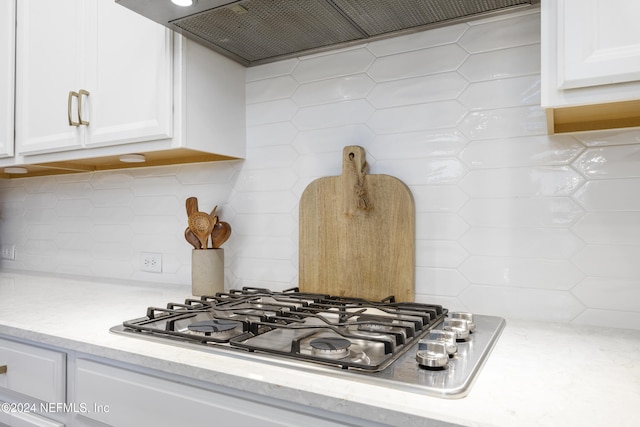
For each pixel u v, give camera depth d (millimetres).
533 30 1098
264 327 972
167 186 1655
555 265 1076
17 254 2123
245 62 1454
